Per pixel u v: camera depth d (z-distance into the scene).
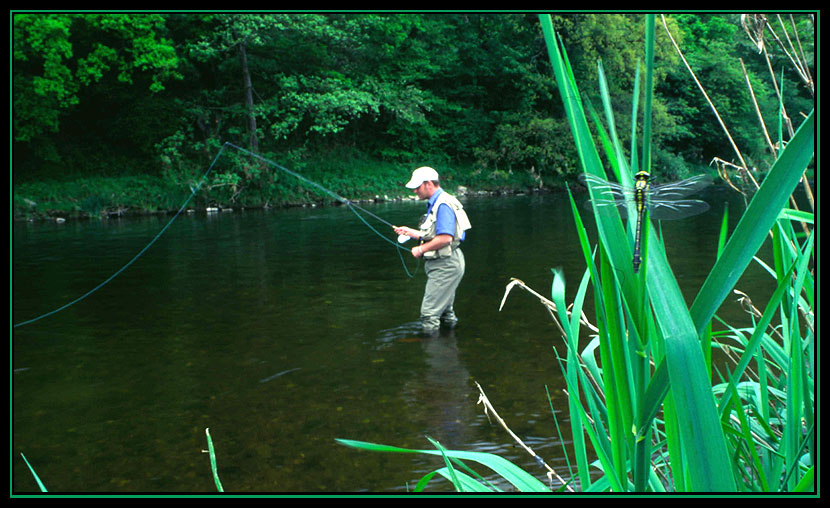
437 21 27.61
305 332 6.04
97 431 3.85
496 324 6.20
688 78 28.16
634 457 0.74
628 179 0.69
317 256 10.66
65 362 5.25
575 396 1.04
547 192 26.17
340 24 22.89
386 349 5.46
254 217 18.02
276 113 21.75
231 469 3.29
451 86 28.38
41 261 10.41
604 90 0.75
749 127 26.12
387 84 24.33
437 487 2.99
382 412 4.05
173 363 5.18
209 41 21.64
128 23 19.25
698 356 0.62
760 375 1.39
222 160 21.73
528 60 28.31
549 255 10.11
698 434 0.62
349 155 25.22
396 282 8.33
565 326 1.01
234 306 7.14
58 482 3.15
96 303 7.37
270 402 4.29
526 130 26.45
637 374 0.71
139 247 12.02
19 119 18.92
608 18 22.61
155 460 3.42
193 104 22.42
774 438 1.27
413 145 26.69
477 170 26.45
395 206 20.97
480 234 12.88
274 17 20.78
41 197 18.55
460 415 3.95
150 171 21.77
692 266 8.61
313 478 3.16
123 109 22.16
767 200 0.62
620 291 0.69
